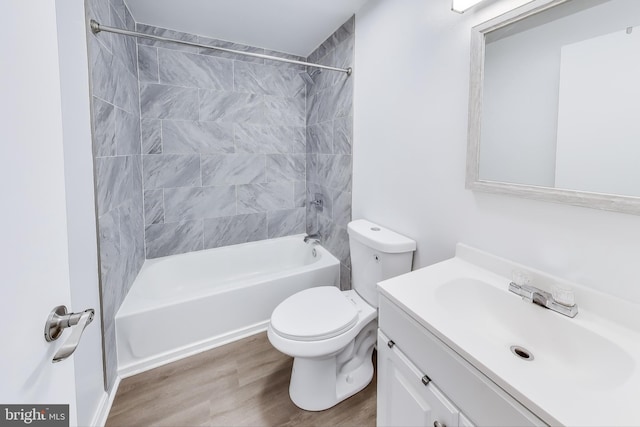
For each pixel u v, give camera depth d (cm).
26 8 44
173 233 234
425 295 94
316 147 255
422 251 142
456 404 73
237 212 258
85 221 116
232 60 238
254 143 257
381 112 165
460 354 70
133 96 193
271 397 146
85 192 116
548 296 86
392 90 154
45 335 48
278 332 130
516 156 97
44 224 48
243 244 263
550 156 88
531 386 58
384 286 100
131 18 189
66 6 102
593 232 82
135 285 190
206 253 244
